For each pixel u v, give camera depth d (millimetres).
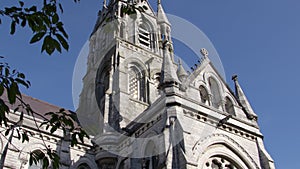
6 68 9625
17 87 9445
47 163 11312
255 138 32469
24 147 33719
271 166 30344
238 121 32125
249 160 30281
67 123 11320
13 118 34312
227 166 29062
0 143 32781
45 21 9547
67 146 36656
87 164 37156
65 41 9539
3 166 31234
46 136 35906
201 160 26984
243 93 37062
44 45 9375
